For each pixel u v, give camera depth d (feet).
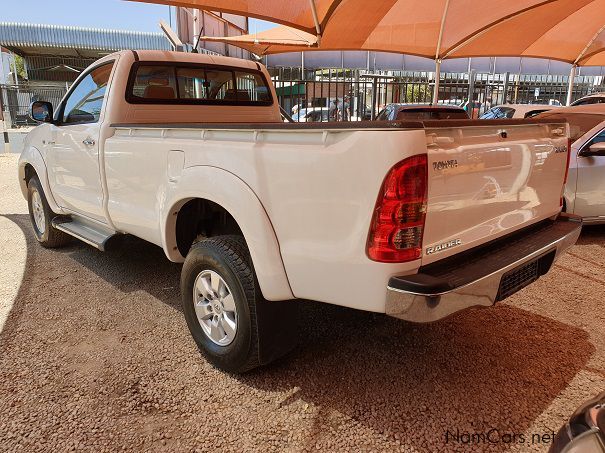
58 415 7.95
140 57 12.63
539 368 9.30
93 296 12.98
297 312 8.76
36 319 11.55
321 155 6.82
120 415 7.97
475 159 7.43
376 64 58.75
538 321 11.36
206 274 9.15
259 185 7.70
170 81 13.37
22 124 64.49
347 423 7.75
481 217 7.81
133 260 16.10
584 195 17.24
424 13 32.30
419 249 6.62
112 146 11.56
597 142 17.30
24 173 17.76
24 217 22.61
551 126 9.61
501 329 10.96
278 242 7.62
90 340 10.52
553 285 13.64
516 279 8.12
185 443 7.34
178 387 8.75
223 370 9.23
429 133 6.62
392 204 6.30
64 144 14.11
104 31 79.25
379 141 6.30
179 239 10.34
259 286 8.14
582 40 41.19
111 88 12.25
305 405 8.22
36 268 15.29
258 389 8.68
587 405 4.90
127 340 10.52
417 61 60.03
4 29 74.74
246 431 7.59
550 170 9.59
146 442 7.35
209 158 8.59
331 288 7.11
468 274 6.95
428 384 8.80
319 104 44.32
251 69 15.47
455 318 11.56
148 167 10.32
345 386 8.75
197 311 9.49
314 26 30.40
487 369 9.28
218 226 10.75
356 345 10.27
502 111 38.58
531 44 41.14
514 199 8.61
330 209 6.86
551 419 7.79
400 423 7.74
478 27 34.73
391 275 6.49
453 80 62.95
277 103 16.48
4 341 10.44
